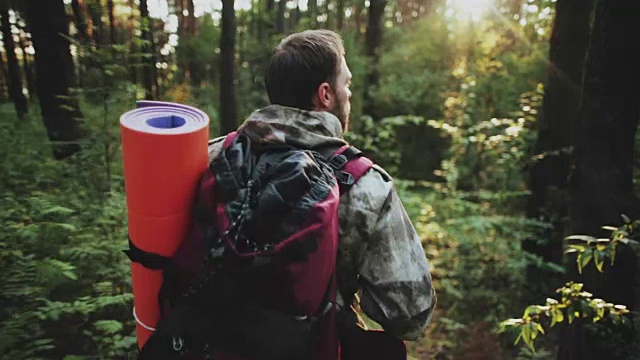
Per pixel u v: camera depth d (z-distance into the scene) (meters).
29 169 4.96
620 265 2.62
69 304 2.64
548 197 5.12
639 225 2.04
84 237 3.38
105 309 2.99
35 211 3.47
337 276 1.07
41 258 3.13
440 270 5.45
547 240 4.96
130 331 2.92
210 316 0.96
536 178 5.26
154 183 0.97
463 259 5.54
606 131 2.63
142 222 0.99
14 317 2.59
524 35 9.95
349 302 1.11
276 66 1.13
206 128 1.03
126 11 7.46
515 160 6.38
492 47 11.68
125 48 4.48
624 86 2.55
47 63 5.29
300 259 0.94
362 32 21.92
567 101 4.96
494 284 5.14
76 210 3.78
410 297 1.07
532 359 3.83
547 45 8.95
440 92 13.09
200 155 1.02
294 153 1.04
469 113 9.26
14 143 5.98
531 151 6.23
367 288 1.09
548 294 4.86
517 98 9.05
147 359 1.00
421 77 13.58
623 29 2.49
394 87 13.06
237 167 1.03
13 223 3.40
